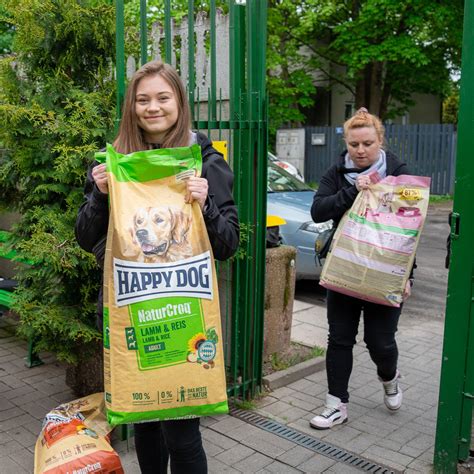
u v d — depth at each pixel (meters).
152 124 2.14
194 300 1.92
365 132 3.13
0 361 4.35
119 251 1.87
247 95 3.37
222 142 3.43
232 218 2.14
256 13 3.30
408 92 19.31
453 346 2.73
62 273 3.30
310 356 4.36
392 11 14.50
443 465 2.85
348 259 3.09
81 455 2.44
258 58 3.35
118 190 1.92
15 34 3.37
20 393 3.80
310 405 3.67
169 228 1.91
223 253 2.09
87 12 3.23
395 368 3.45
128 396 1.88
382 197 3.06
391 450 3.15
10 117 3.24
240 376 3.74
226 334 3.73
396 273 3.03
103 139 3.26
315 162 16.44
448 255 2.93
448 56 17.31
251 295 3.60
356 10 16.11
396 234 3.02
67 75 3.37
